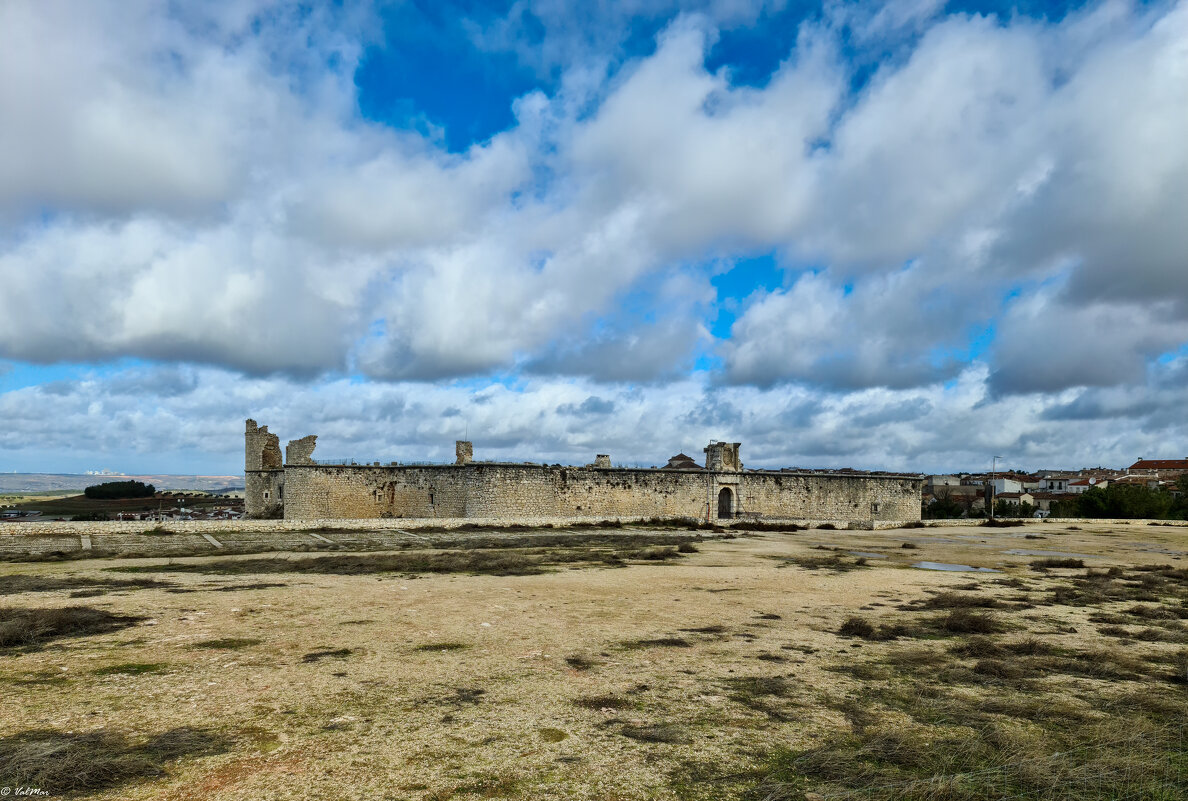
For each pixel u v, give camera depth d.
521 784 6.38
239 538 36.12
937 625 14.44
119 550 30.20
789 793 6.19
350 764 6.78
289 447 59.38
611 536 41.44
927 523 62.94
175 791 6.11
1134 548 37.00
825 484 65.25
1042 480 136.12
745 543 38.47
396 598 17.02
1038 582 22.16
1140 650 12.41
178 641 11.91
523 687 9.48
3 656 10.78
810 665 10.95
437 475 55.88
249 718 8.05
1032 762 6.86
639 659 11.15
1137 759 7.04
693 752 7.24
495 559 26.16
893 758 7.09
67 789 6.06
